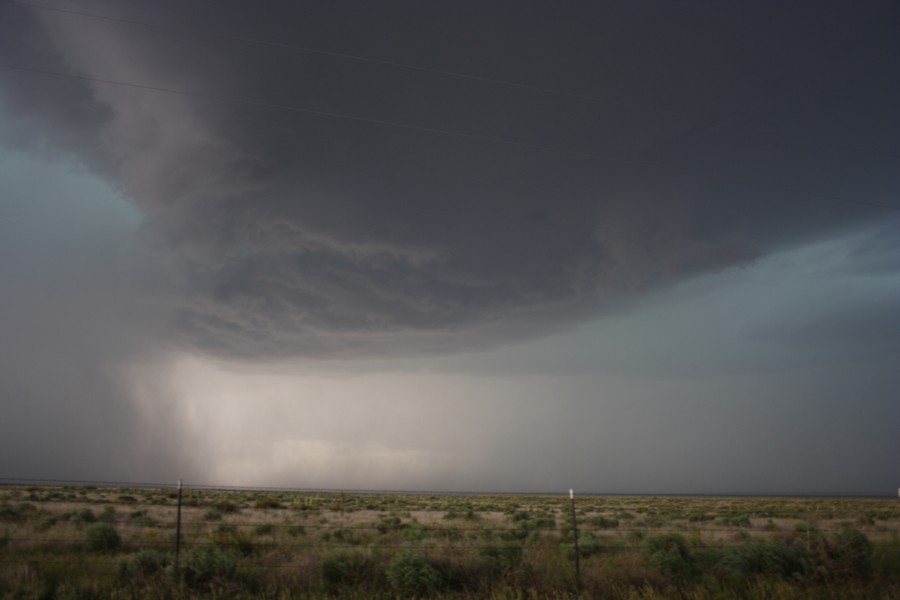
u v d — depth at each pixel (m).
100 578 13.01
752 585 13.67
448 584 13.58
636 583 13.81
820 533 16.70
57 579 12.85
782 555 15.28
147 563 13.95
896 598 12.85
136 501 45.31
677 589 13.27
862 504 73.06
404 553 14.47
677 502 91.31
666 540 16.92
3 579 12.45
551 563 14.72
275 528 24.50
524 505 68.56
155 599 11.94
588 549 18.31
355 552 14.91
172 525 24.12
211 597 12.26
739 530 27.16
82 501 43.00
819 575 14.80
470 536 20.86
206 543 16.55
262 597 12.32
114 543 17.97
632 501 97.19
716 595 12.75
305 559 14.41
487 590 13.13
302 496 76.19
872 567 15.22
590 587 13.27
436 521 35.22
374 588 13.16
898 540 17.89
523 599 12.76
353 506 52.62
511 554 15.12
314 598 12.16
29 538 17.92
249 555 16.67
